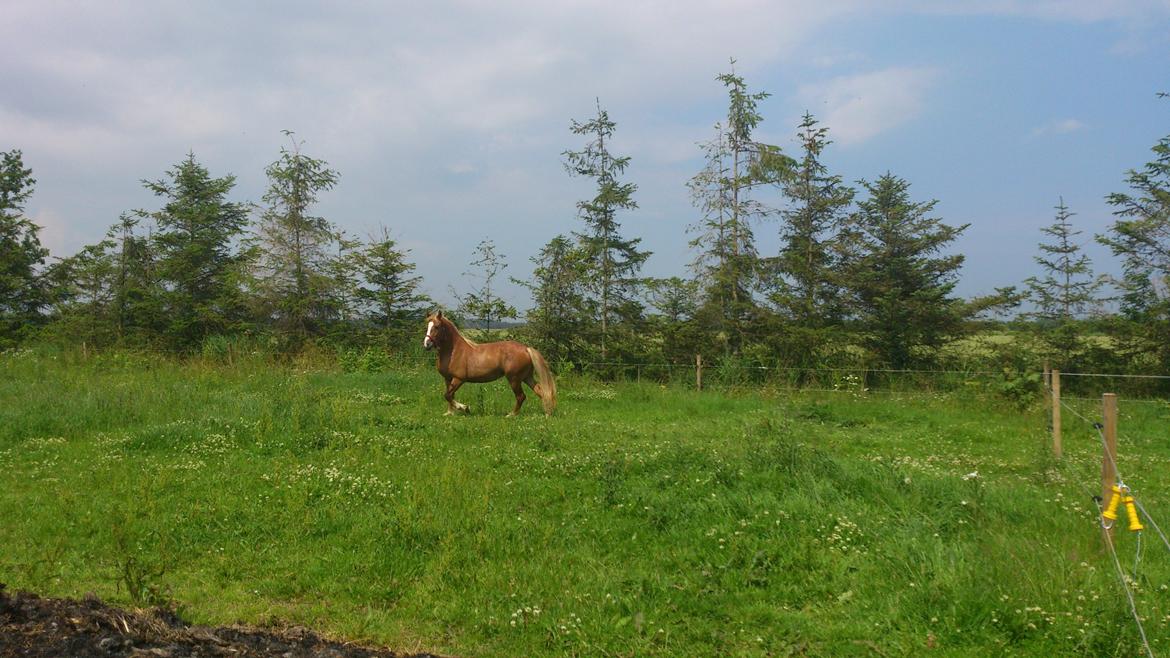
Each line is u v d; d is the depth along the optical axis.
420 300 28.27
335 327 27.88
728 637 5.05
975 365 21.67
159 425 11.27
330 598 5.72
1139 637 4.78
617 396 17.72
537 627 5.19
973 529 6.80
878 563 6.02
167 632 4.56
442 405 15.77
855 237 22.98
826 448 11.30
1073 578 5.41
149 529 6.89
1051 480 9.05
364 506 7.61
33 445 10.45
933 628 5.07
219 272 29.56
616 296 24.22
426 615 5.43
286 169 28.34
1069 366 20.84
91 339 27.31
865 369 19.84
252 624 5.20
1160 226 19.80
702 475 8.52
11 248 29.08
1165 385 19.42
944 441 12.48
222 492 8.05
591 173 24.22
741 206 23.23
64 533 6.84
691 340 23.53
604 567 6.19
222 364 21.50
